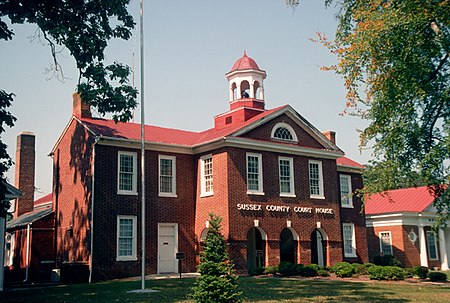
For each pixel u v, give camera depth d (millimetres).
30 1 22750
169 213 30391
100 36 24234
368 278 26984
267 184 30875
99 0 24078
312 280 25328
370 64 18047
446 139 18219
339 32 20016
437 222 21781
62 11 23422
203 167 31219
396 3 17016
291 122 32875
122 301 17094
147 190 29750
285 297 18281
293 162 32531
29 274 31172
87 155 29188
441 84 19062
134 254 28672
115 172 28875
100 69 24047
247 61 34719
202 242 30484
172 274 29281
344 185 37500
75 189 30156
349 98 19125
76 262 27672
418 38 17453
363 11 18125
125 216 28797
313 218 32656
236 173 29562
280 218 30953
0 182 21656
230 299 15047
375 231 43656
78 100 32062
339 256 33500
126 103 24562
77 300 17531
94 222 27547
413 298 18406
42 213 34094
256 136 30797
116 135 29234
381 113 19391
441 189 20844
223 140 29188
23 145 40125
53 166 33875
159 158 30656
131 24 24969
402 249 41094
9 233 35750
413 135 19719
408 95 18594
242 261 28703
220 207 29203
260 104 34406
